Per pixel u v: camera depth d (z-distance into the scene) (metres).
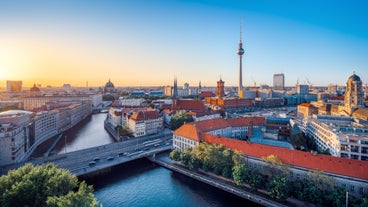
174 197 92.94
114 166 123.56
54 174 72.00
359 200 70.31
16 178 70.00
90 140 179.25
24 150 134.25
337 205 69.62
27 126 140.50
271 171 89.69
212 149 105.00
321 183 77.62
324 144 131.75
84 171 105.81
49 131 188.38
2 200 59.50
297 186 80.12
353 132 120.50
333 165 83.69
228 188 94.31
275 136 147.12
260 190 90.69
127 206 86.50
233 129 165.25
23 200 61.72
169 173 116.12
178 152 120.69
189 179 108.69
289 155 93.31
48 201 57.31
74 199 57.81
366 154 105.31
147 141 163.62
